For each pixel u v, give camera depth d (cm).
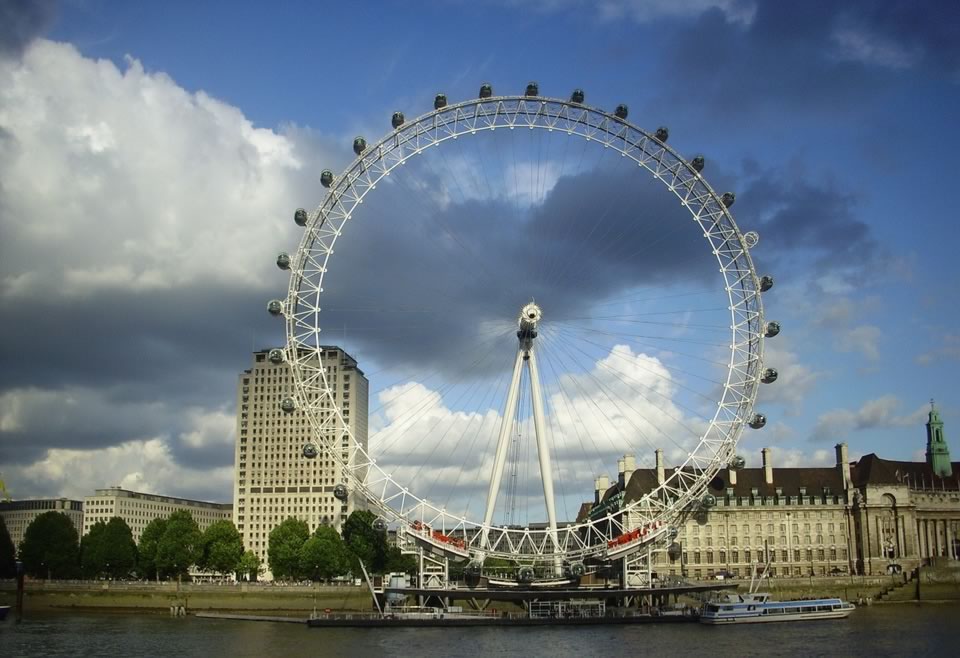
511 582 17638
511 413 16725
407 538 17150
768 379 17100
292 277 16650
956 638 14750
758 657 12656
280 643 14350
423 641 14588
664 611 17925
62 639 14875
